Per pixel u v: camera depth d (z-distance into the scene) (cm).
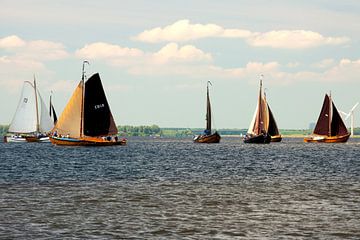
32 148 17138
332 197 5591
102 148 17225
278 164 10875
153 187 6475
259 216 4491
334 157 13575
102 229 3956
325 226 4106
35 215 4456
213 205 5041
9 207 4825
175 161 11725
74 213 4569
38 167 9694
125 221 4247
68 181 7162
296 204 5119
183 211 4706
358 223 4219
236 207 4931
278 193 5925
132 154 14538
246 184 6888
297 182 7162
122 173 8550
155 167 9900
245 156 13912
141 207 4903
